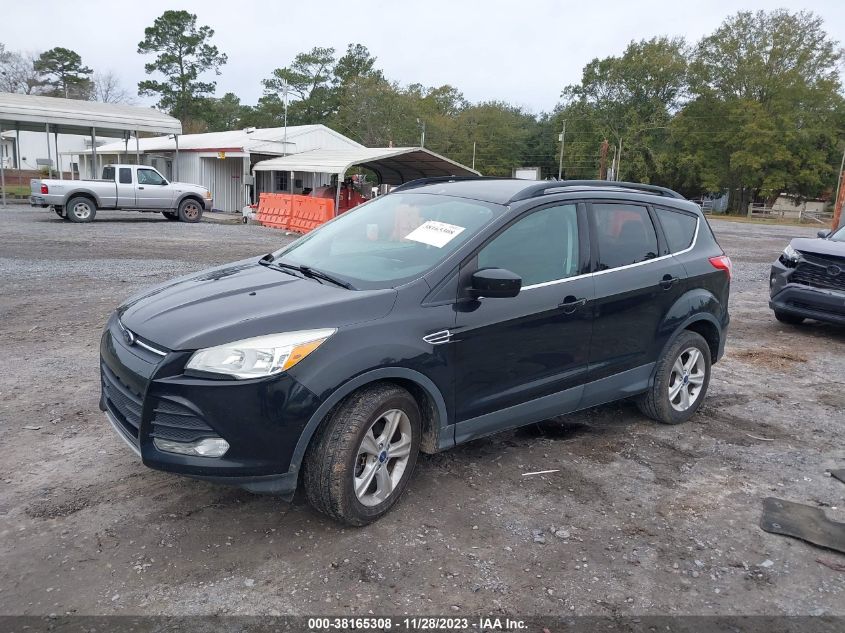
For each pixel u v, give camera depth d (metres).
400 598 2.99
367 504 3.53
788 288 8.63
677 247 5.18
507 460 4.50
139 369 3.25
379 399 3.44
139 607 2.86
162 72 84.56
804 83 64.12
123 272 11.00
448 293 3.75
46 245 14.19
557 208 4.39
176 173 28.98
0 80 79.25
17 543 3.26
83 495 3.74
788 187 65.62
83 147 46.38
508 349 3.99
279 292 3.66
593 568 3.30
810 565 3.41
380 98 76.00
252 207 24.12
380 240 4.26
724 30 67.38
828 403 6.02
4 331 7.10
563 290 4.25
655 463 4.56
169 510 3.62
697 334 5.29
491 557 3.34
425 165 21.95
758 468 4.55
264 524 3.54
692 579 3.25
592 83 80.06
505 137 93.94
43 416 4.82
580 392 4.50
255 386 3.11
